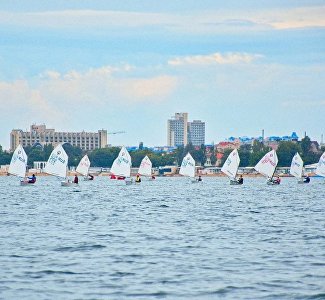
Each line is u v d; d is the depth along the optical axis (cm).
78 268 9156
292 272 8888
